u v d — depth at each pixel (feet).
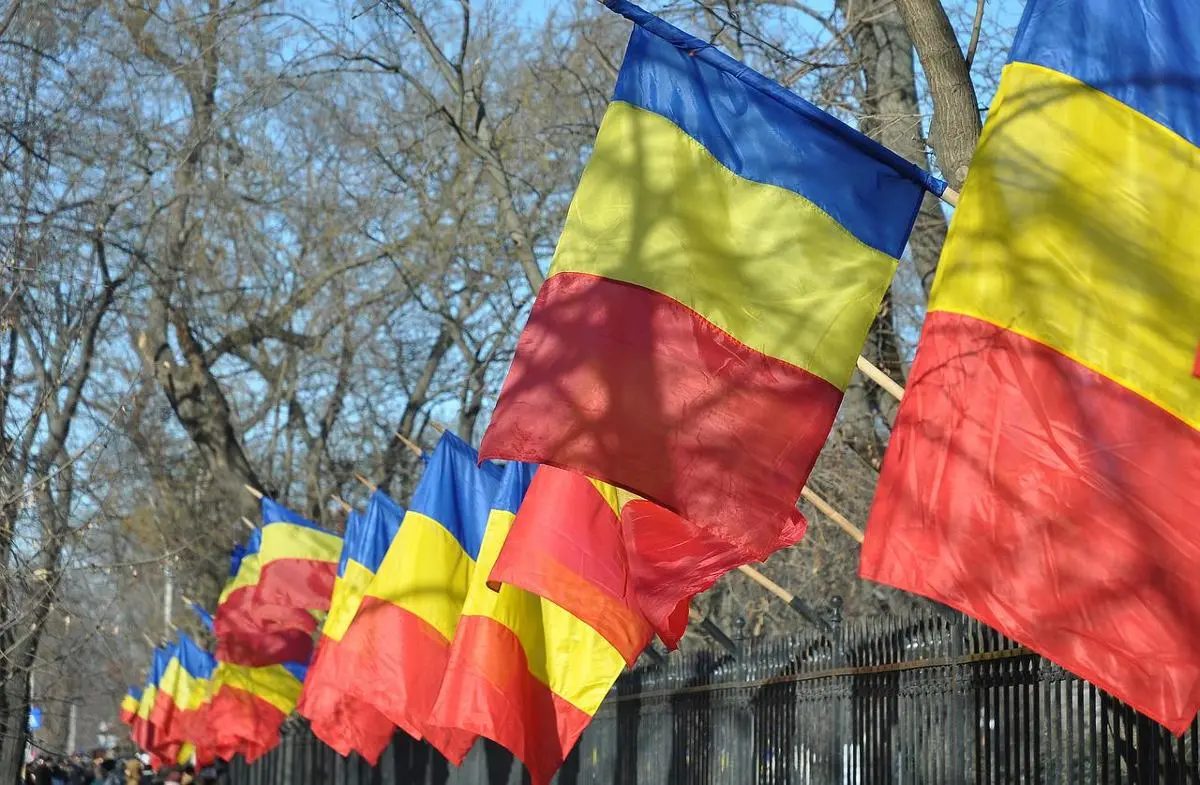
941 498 26.94
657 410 31.35
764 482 31.12
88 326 86.38
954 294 27.99
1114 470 26.45
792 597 47.55
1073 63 28.40
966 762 37.88
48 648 98.17
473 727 49.78
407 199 128.06
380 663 59.52
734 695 53.31
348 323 138.00
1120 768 31.76
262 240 131.23
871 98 61.93
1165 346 27.07
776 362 31.71
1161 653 25.43
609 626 43.11
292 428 141.49
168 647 127.95
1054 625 25.90
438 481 61.41
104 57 89.25
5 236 77.51
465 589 60.85
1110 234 27.55
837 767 45.52
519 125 116.57
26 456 75.31
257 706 97.19
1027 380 27.02
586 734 67.56
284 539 83.05
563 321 32.17
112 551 95.76
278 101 103.65
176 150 106.52
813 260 32.19
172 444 124.16
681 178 32.68
